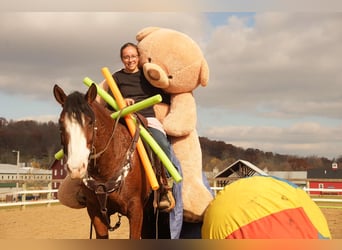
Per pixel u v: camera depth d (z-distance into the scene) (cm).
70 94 368
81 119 351
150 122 463
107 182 397
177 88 518
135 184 416
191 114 513
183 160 506
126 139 419
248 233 375
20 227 1048
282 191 405
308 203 410
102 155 392
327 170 4291
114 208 416
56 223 1123
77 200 450
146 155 421
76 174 338
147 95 495
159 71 482
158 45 520
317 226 385
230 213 395
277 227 373
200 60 526
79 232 973
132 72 494
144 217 493
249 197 399
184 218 502
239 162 2172
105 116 402
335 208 1492
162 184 445
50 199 1636
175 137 514
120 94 452
